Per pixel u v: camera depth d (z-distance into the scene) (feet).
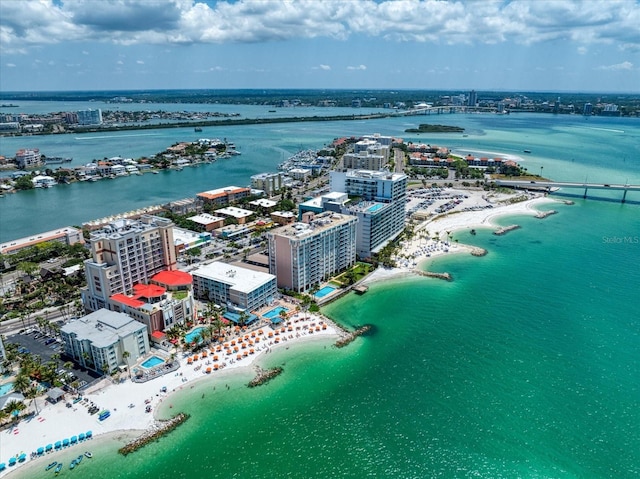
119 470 527.40
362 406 633.61
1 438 566.36
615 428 594.65
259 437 579.07
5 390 646.74
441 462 544.62
